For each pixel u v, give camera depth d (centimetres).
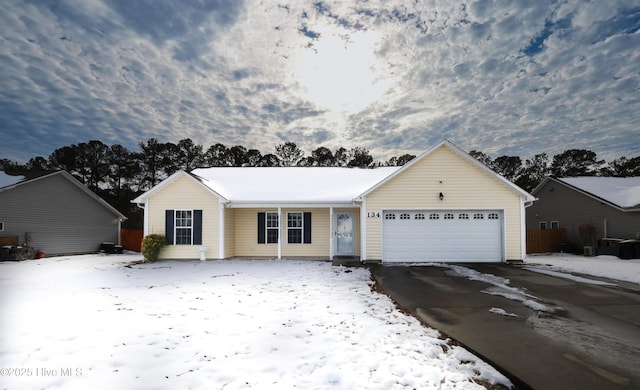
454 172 1370
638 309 648
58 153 3925
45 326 529
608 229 1872
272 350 430
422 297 746
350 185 1650
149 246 1405
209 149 4784
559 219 2239
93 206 2208
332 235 1512
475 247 1355
